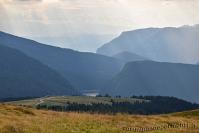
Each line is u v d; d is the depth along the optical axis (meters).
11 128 37.09
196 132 51.41
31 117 52.84
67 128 42.97
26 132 36.97
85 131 42.66
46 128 40.72
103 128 46.28
